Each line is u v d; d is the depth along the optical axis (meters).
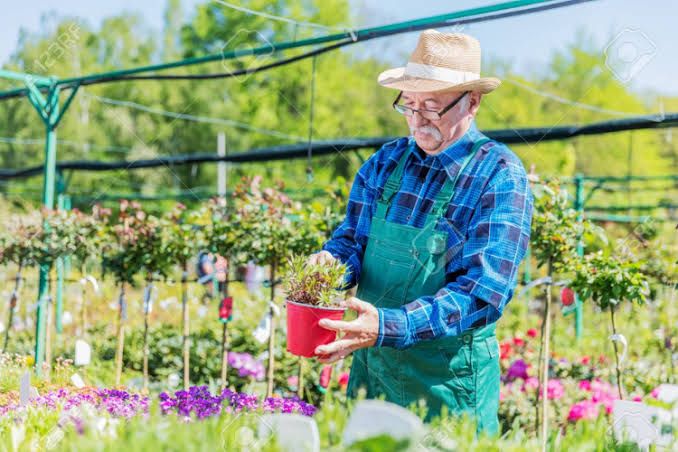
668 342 4.96
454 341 2.22
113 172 21.86
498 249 2.15
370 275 2.33
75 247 4.99
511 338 6.31
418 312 2.07
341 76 23.17
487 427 2.26
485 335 2.26
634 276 3.63
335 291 2.22
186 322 4.62
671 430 1.82
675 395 1.87
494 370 2.29
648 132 21.52
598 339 6.36
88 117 22.59
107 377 5.17
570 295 3.73
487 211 2.20
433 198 2.28
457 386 2.23
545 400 3.42
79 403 2.40
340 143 6.68
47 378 4.23
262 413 2.16
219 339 6.12
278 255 4.38
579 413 4.09
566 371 5.27
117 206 11.99
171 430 1.61
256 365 5.32
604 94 21.48
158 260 4.62
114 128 22.45
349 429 1.47
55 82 5.64
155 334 6.46
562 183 4.14
